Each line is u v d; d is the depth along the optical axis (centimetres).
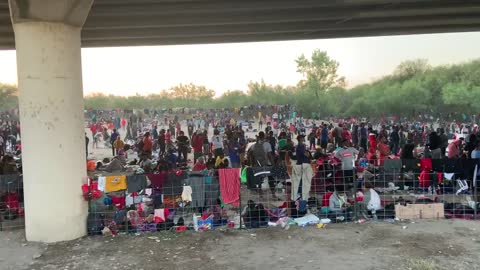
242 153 1698
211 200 917
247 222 905
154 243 814
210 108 5094
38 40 809
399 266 665
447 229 856
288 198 967
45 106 815
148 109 4684
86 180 882
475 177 975
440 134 1697
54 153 821
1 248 795
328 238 816
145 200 909
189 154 2267
